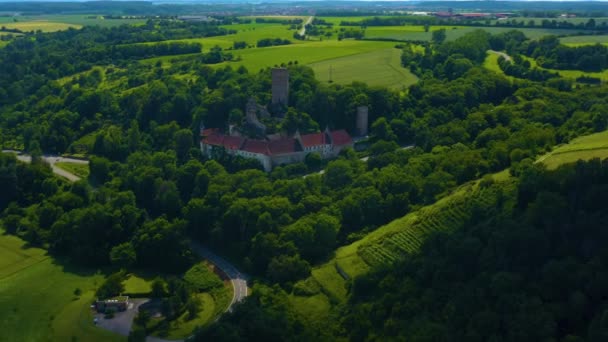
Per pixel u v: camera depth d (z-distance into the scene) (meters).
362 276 171.38
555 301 137.50
